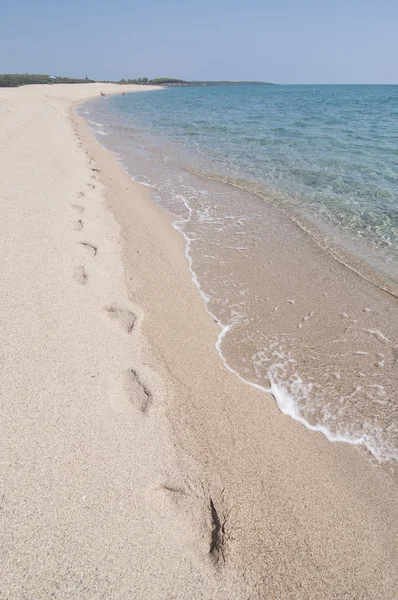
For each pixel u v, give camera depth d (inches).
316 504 97.1
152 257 216.8
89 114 1107.3
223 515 90.0
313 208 308.5
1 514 79.4
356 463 110.7
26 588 69.1
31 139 458.9
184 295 185.3
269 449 111.0
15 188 264.2
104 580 72.5
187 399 122.6
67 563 73.9
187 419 114.9
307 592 79.2
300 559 84.6
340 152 504.1
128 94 3009.4
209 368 139.7
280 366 145.9
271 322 171.2
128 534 80.5
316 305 183.9
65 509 82.5
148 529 82.4
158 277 195.9
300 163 448.8
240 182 383.6
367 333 164.7
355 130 720.3
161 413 114.3
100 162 438.9
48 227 212.5
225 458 105.0
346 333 164.6
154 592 72.6
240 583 77.9
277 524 90.8
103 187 330.3
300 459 109.6
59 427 100.5
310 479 103.8
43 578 71.0
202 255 232.8
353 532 91.7
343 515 95.3
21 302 144.1
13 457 90.8
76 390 112.7
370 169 411.2
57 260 179.8
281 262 225.1
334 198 328.8
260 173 414.9
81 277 171.8
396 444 117.6
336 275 210.8
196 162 475.8
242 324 169.2
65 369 119.3
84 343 132.3
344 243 248.5
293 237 258.8
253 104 1606.8
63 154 417.7
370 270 215.3
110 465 94.0
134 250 220.2
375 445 116.9
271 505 95.0
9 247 182.1
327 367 146.2
